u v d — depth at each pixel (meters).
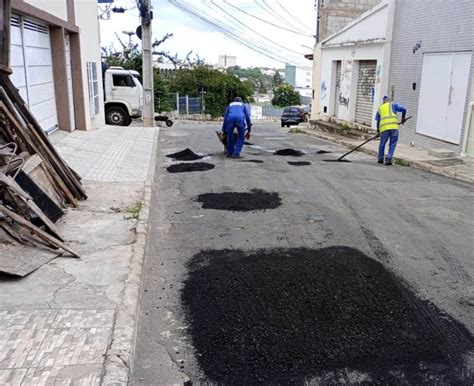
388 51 14.80
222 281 4.37
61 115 12.80
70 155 10.03
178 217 6.45
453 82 11.70
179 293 4.18
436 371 3.12
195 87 38.00
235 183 8.47
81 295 3.72
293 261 4.82
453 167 10.12
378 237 5.65
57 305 3.54
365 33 16.28
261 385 2.96
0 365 2.80
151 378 3.03
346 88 18.06
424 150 12.58
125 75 19.77
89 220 5.63
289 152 12.48
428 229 6.00
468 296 4.18
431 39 12.62
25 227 4.45
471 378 3.07
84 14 14.59
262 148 13.48
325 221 6.24
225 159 11.13
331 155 12.41
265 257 4.95
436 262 4.93
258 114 44.22
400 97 14.33
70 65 13.88
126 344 3.08
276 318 3.72
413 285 4.36
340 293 4.14
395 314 3.82
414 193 7.98
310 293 4.12
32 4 9.61
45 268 4.18
